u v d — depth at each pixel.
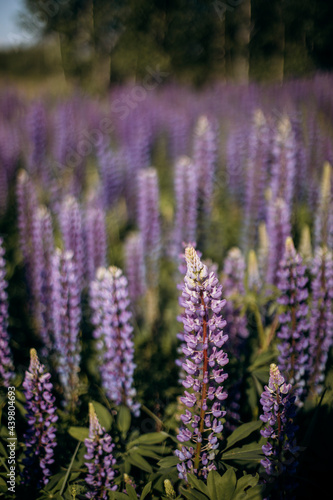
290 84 5.01
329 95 3.89
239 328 1.51
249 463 1.22
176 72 7.73
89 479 1.24
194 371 1.17
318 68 6.38
